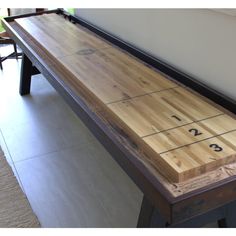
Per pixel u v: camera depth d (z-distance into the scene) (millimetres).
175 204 1019
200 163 1119
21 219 1807
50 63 2092
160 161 1166
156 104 1513
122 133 1371
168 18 1831
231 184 1103
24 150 2383
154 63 1966
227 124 1341
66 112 2850
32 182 2078
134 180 1222
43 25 2803
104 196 1954
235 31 1411
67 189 2016
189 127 1327
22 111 2895
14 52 4012
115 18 2412
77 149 2371
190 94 1604
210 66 1606
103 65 1958
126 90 1650
